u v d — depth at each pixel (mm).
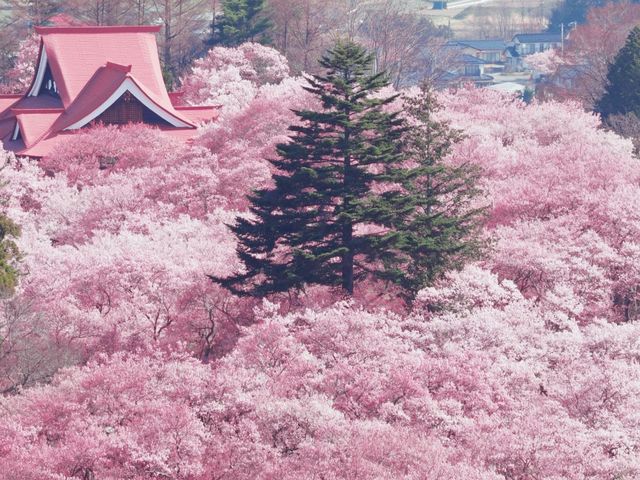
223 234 63281
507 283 52688
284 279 52906
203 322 53531
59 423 38688
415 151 60906
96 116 93312
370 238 53531
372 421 39125
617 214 61719
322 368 43406
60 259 57688
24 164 81438
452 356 44188
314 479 35656
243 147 77938
